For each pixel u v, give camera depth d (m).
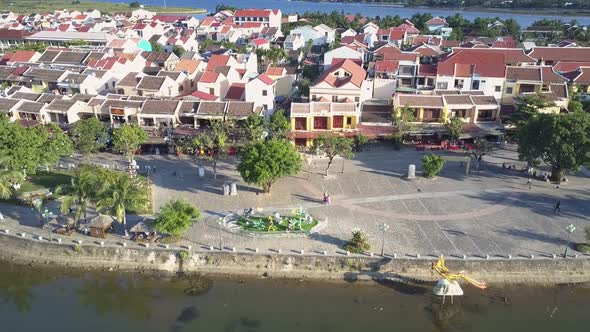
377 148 103.62
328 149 88.12
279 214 74.50
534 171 88.38
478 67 120.06
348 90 113.06
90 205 78.00
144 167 94.00
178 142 99.44
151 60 157.75
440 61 129.25
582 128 80.12
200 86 123.75
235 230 70.31
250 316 57.03
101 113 109.00
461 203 78.50
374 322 56.19
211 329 54.84
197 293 61.25
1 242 69.94
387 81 123.06
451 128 100.06
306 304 59.22
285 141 83.00
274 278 63.81
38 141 82.38
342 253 65.12
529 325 55.66
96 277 64.69
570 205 77.50
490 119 110.06
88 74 129.50
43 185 84.81
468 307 58.59
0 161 72.81
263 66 171.62
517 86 116.94
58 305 59.91
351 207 77.31
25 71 136.50
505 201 79.12
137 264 66.06
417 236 68.81
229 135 99.88
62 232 70.06
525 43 184.00
